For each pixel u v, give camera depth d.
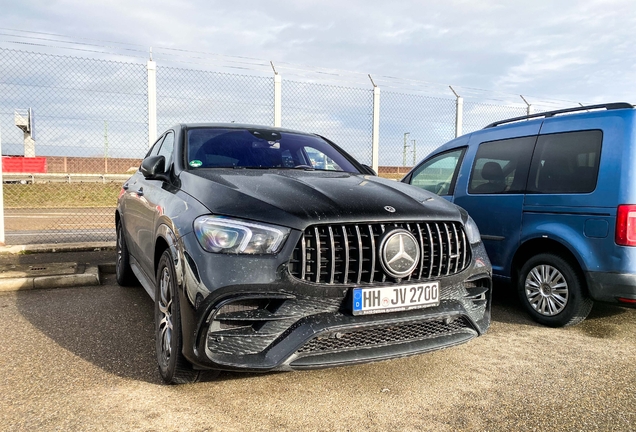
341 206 2.52
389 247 2.47
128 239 4.49
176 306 2.51
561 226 3.88
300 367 2.30
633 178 3.50
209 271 2.32
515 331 3.85
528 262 4.14
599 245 3.62
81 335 3.51
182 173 3.21
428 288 2.59
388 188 3.04
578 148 3.88
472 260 2.87
